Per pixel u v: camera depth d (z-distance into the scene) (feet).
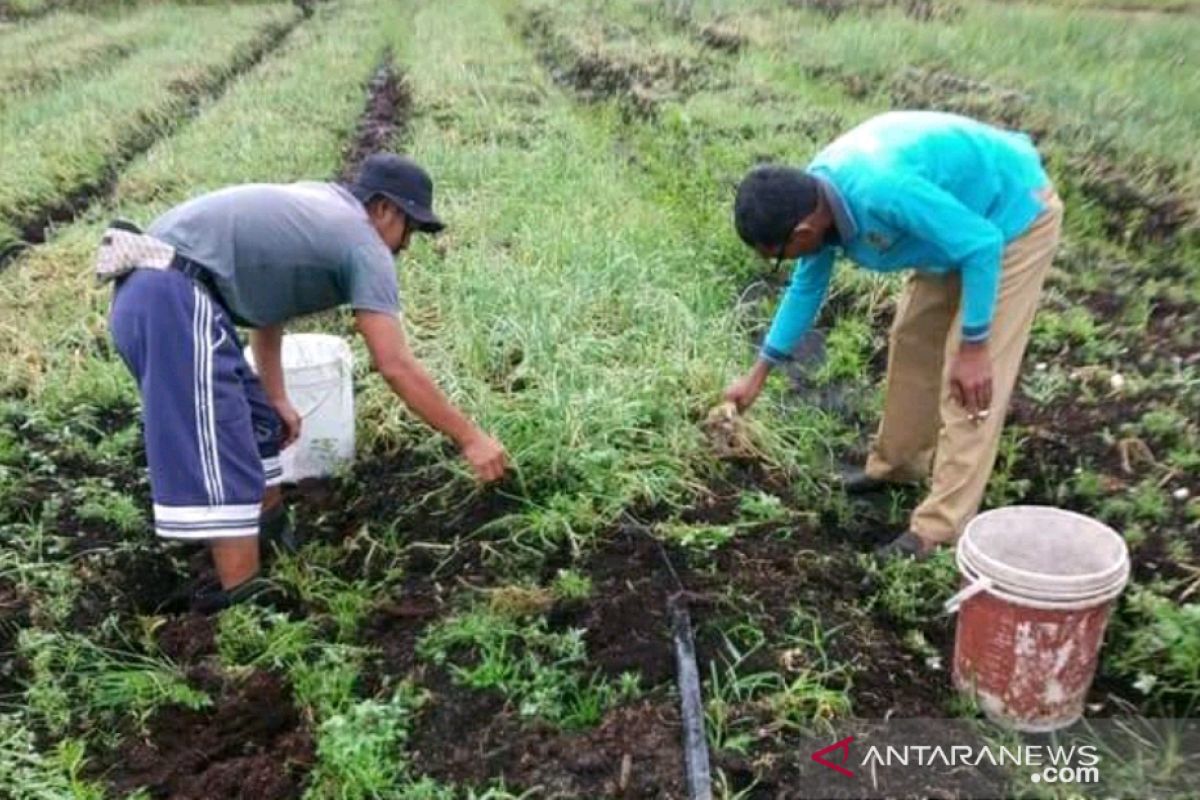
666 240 21.58
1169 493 13.67
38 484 14.66
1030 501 13.97
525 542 12.81
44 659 11.22
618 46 43.47
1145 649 10.85
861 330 18.53
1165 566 12.34
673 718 10.20
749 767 9.61
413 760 10.06
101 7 70.95
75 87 42.22
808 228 10.75
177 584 13.21
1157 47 36.24
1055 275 20.08
